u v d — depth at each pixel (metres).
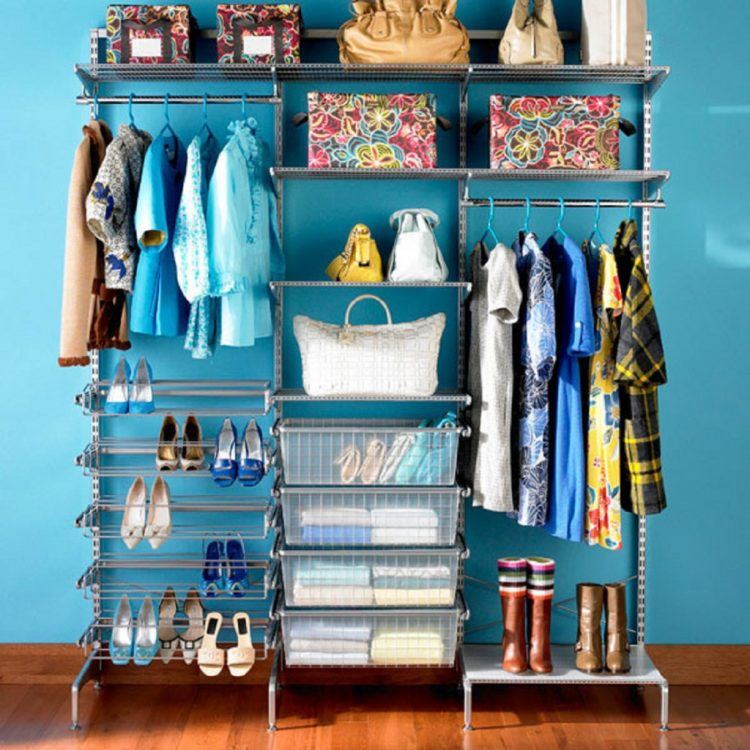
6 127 3.19
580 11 3.19
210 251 2.76
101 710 3.03
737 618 3.27
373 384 2.90
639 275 2.85
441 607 2.97
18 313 3.22
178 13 2.97
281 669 3.22
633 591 3.28
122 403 2.99
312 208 3.21
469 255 3.22
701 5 3.21
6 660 3.26
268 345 3.23
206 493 3.24
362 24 2.96
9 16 3.17
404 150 2.94
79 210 2.82
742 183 3.24
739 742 2.82
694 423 3.27
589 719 2.97
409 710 3.03
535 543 3.27
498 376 2.87
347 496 2.94
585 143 2.95
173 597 3.15
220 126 3.21
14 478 3.25
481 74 3.05
